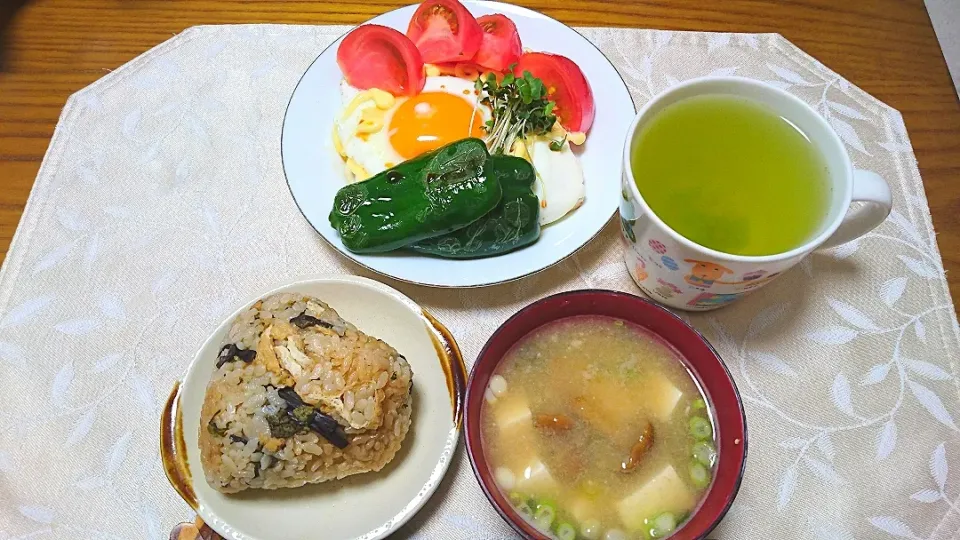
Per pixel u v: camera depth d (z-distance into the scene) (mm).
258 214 361
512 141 341
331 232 325
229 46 404
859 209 276
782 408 314
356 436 271
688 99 291
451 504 295
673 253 266
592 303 294
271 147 379
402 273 317
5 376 319
